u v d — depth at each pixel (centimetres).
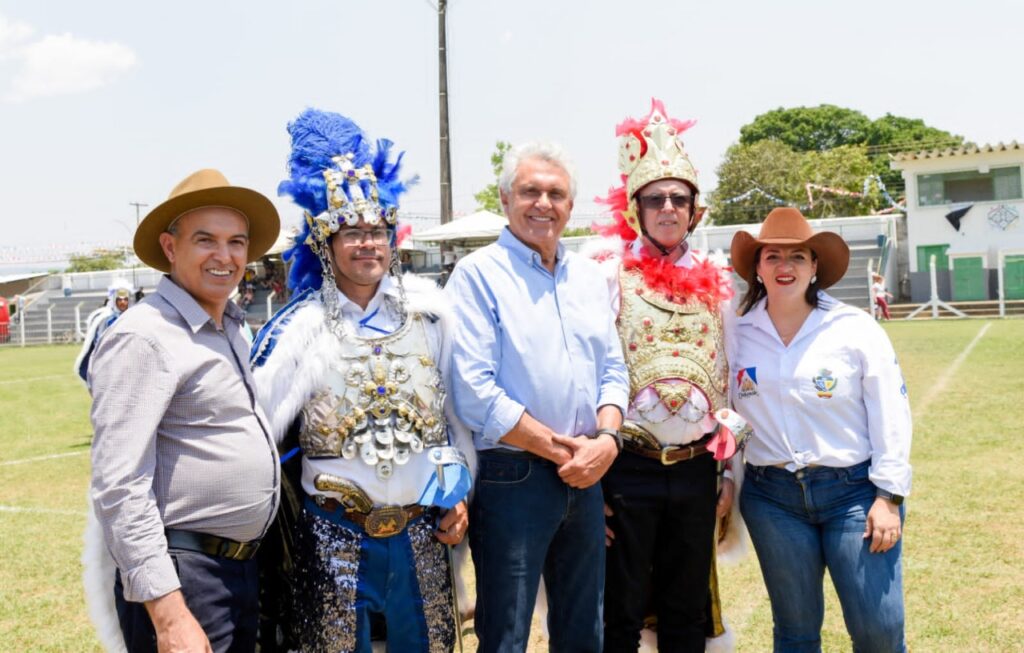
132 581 255
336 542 301
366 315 314
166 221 282
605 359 347
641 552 368
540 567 332
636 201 390
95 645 461
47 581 564
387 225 316
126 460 256
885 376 340
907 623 448
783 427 349
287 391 300
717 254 402
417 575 310
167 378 264
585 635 342
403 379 307
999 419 978
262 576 321
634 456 365
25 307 4091
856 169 4447
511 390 329
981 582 498
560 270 346
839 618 472
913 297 3183
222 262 281
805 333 352
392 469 301
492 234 1900
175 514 270
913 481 723
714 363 370
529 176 334
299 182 312
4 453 1052
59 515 737
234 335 294
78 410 1445
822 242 348
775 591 352
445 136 2062
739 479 387
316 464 301
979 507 641
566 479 323
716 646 392
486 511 332
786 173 4531
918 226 3209
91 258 5216
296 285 330
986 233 3114
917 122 6688
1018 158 3058
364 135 329
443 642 316
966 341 1927
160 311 273
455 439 331
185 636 257
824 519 345
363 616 302
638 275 377
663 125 385
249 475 277
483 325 329
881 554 333
